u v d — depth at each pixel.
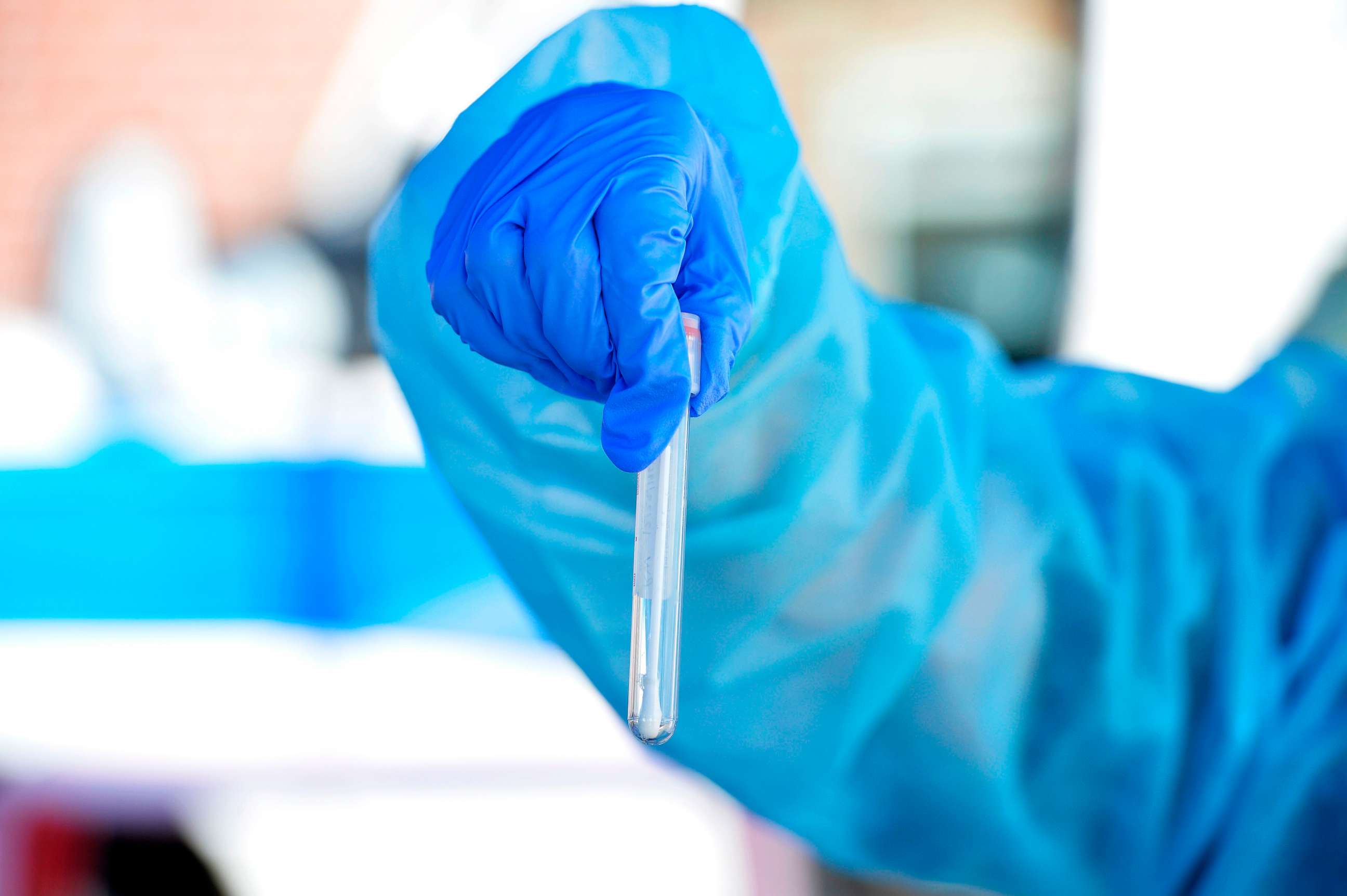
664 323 0.81
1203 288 3.60
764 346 0.91
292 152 3.67
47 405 3.10
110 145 3.77
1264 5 3.49
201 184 3.69
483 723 2.25
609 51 0.93
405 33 3.51
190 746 2.15
